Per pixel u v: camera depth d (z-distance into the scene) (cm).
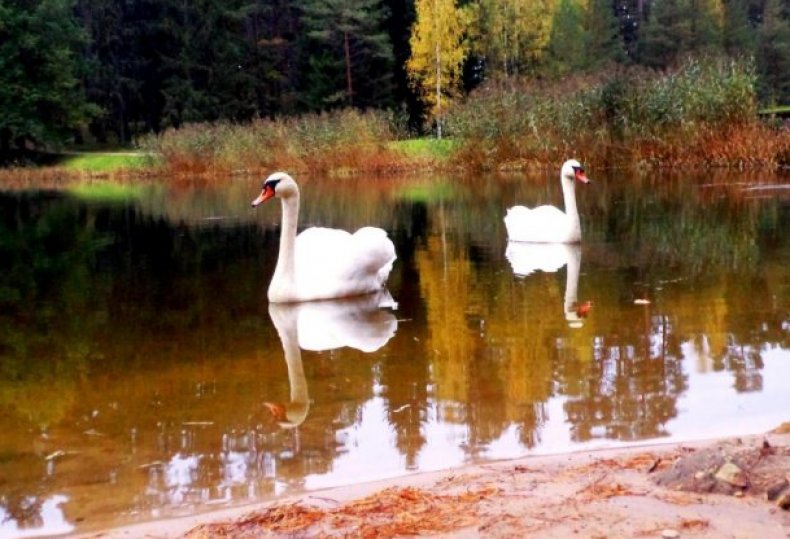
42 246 1480
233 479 462
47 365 704
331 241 993
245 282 1070
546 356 673
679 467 419
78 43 5653
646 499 395
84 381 655
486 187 2433
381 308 880
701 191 1950
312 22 5853
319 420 550
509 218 1356
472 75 6225
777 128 2688
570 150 2912
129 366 693
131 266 1225
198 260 1266
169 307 924
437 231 1507
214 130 3791
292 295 916
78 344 771
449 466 464
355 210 1920
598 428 514
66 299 984
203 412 575
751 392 572
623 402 561
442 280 1020
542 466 450
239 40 6238
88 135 6356
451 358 678
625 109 2814
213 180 3372
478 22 5941
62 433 543
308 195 2353
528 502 399
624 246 1229
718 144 2655
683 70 2923
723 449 427
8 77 4884
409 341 739
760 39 6788
